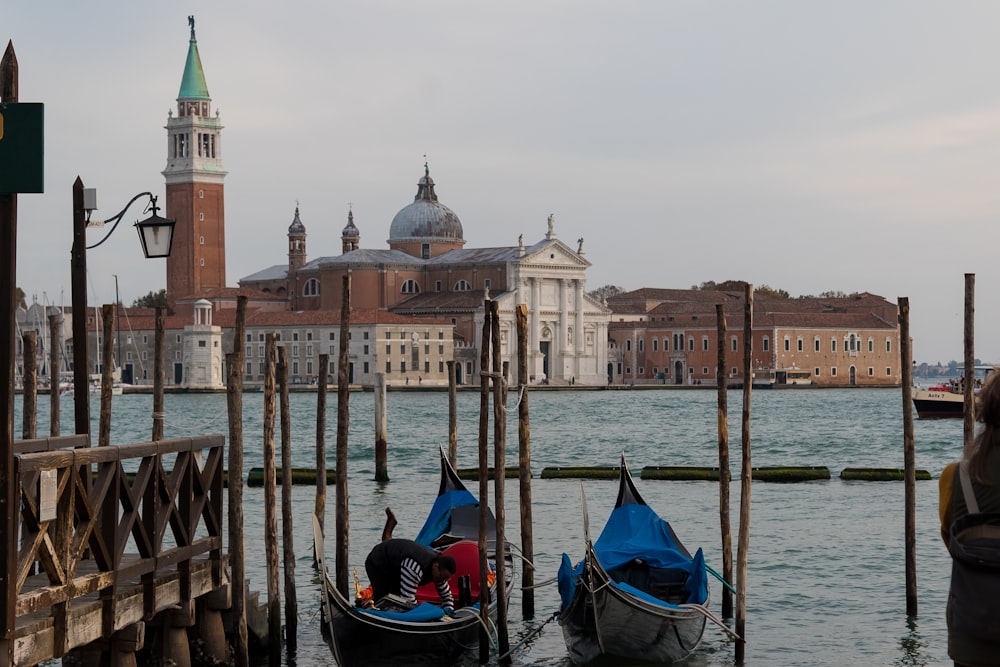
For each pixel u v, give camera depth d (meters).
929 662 23.41
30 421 28.84
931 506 45.62
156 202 22.28
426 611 21.66
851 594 29.55
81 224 21.72
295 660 23.22
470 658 22.91
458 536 28.02
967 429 29.17
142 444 17.05
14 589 13.52
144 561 17.12
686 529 40.59
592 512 44.16
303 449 79.50
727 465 26.86
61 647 15.07
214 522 20.03
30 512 14.22
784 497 48.84
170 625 19.08
